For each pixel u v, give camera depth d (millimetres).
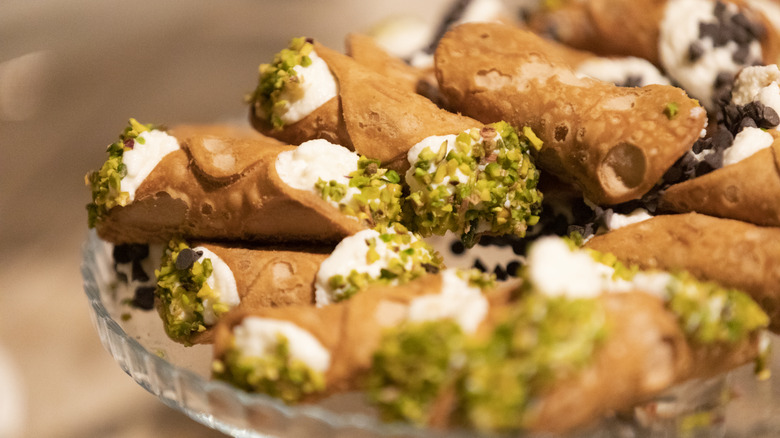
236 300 554
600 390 486
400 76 612
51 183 830
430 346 479
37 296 780
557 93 569
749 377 531
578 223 585
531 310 480
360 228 550
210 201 563
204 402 527
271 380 501
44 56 871
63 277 789
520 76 579
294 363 497
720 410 520
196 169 566
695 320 494
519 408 476
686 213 559
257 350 502
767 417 518
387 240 543
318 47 599
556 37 691
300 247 563
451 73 588
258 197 556
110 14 902
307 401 506
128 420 720
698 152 566
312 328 500
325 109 583
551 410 481
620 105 561
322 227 552
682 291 500
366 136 571
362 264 540
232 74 882
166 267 569
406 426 486
